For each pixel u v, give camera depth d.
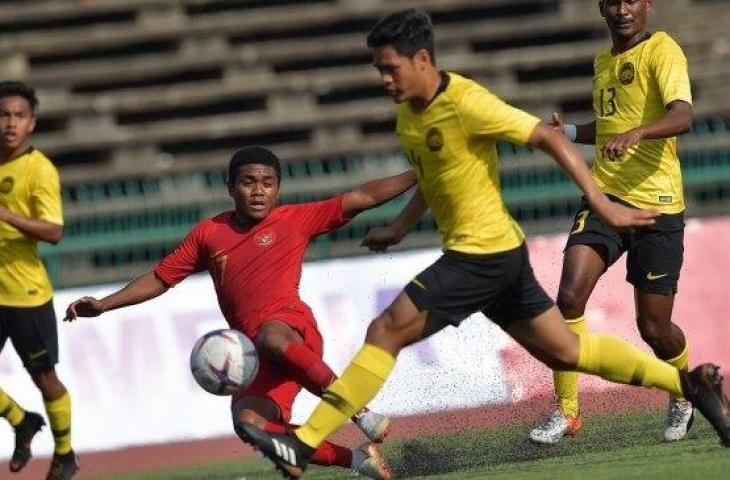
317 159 70.25
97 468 39.25
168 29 76.25
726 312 46.69
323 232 25.06
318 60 76.81
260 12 78.50
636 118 26.62
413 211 22.61
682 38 75.94
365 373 20.41
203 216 64.75
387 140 70.81
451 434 34.34
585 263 26.28
